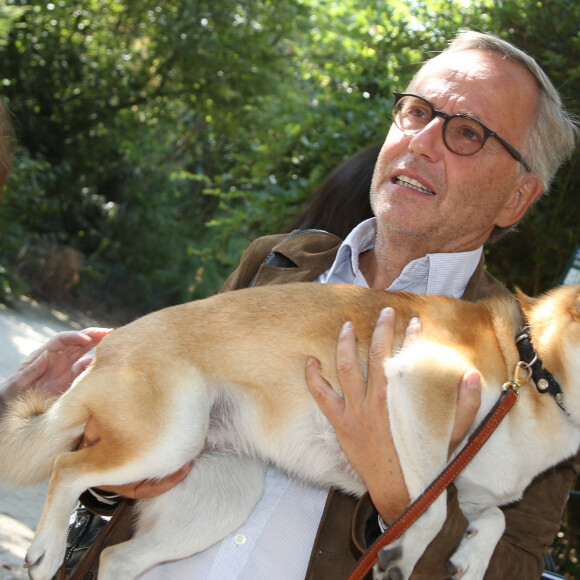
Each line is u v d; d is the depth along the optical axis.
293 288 2.35
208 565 2.12
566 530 4.86
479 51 2.41
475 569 1.93
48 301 16.77
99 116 19.05
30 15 17.48
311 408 2.20
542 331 2.28
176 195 24.14
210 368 2.23
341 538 2.09
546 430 2.17
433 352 2.07
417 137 2.30
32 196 15.49
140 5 19.83
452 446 1.99
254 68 20.89
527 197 2.50
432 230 2.34
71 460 2.11
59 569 2.11
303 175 6.70
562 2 5.24
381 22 6.58
